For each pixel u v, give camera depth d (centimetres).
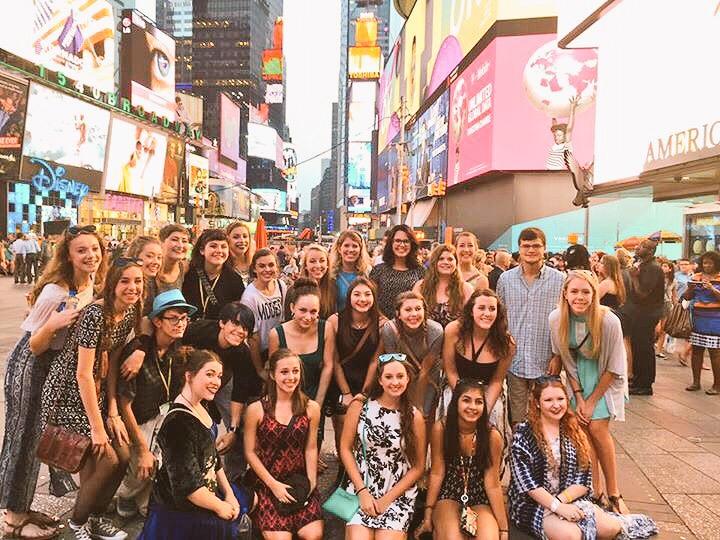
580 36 1953
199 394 322
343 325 445
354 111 11912
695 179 1495
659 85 1445
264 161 15300
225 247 494
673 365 1004
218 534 320
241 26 18900
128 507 398
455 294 503
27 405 351
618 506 416
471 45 4038
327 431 608
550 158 3384
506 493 457
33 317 348
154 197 4834
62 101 3400
